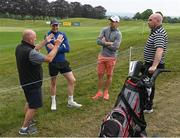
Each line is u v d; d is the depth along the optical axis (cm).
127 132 294
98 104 457
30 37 350
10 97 503
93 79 595
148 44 385
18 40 1822
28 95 360
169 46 945
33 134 364
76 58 865
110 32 463
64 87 550
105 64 471
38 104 363
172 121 400
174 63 685
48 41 388
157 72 323
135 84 307
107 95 477
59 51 420
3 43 1644
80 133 368
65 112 427
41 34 2125
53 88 433
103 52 470
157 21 378
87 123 395
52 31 423
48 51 418
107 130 286
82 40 1498
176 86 536
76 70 697
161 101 468
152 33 382
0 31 2386
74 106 445
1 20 4781
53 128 379
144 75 318
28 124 365
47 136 360
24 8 8369
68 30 2498
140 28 2761
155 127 382
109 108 444
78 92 511
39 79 359
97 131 374
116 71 635
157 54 368
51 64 425
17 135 362
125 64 702
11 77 689
